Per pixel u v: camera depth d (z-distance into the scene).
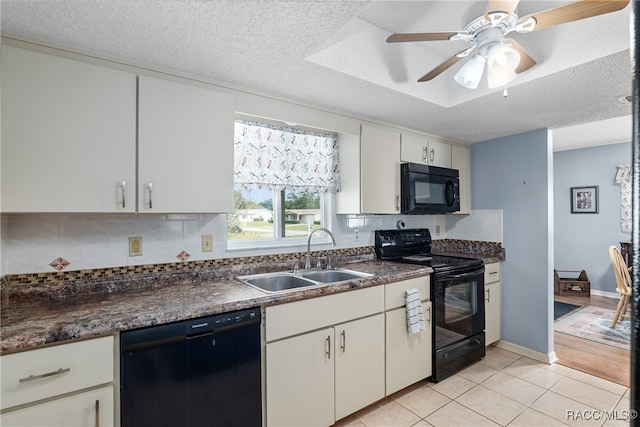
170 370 1.43
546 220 2.90
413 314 2.31
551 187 2.93
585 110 2.40
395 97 2.16
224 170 1.85
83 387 1.27
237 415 1.61
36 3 1.22
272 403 1.72
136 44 1.51
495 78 1.57
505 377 2.60
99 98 1.52
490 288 3.05
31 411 1.18
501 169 3.22
